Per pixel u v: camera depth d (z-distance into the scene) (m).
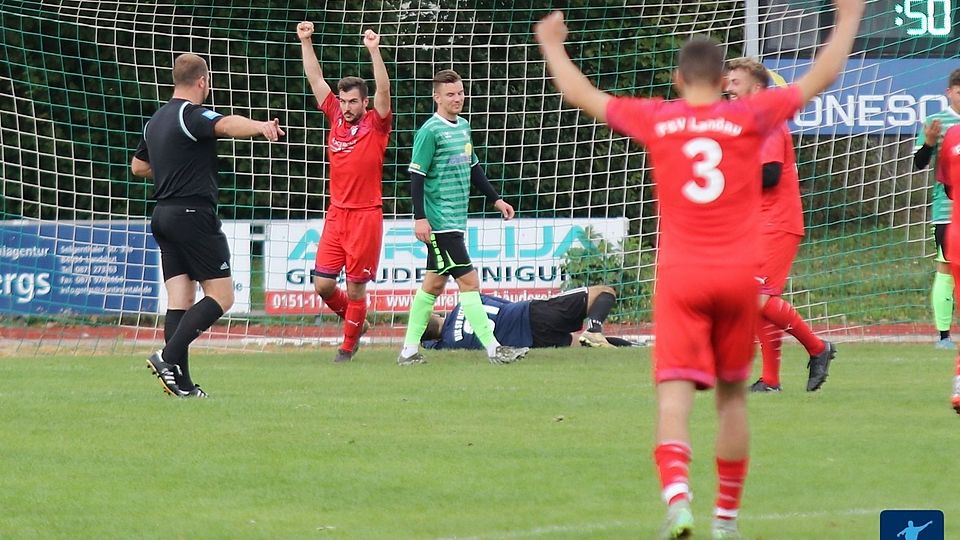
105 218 67.19
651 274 57.44
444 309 54.22
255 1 65.06
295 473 24.16
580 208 60.25
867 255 60.06
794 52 53.59
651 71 63.56
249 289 54.81
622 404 32.59
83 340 53.03
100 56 65.62
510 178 65.81
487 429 28.86
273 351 49.00
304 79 66.06
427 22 61.59
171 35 59.62
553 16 19.58
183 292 34.25
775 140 31.30
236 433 28.25
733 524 19.20
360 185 42.12
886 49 53.06
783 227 33.44
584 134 65.81
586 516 20.88
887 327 54.16
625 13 64.06
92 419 30.05
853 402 32.84
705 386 18.56
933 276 57.41
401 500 22.09
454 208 41.91
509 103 65.56
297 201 67.38
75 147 66.31
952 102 34.97
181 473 24.17
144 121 66.88
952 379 37.72
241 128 32.28
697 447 26.52
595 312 48.19
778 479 23.41
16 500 22.08
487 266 55.34
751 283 18.50
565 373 39.56
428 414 31.00
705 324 18.64
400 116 66.06
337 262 42.88
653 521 20.48
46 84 64.94
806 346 34.59
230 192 66.88
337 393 34.88
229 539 19.53
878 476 23.66
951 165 30.94
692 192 18.53
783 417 30.39
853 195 62.81
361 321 43.59
